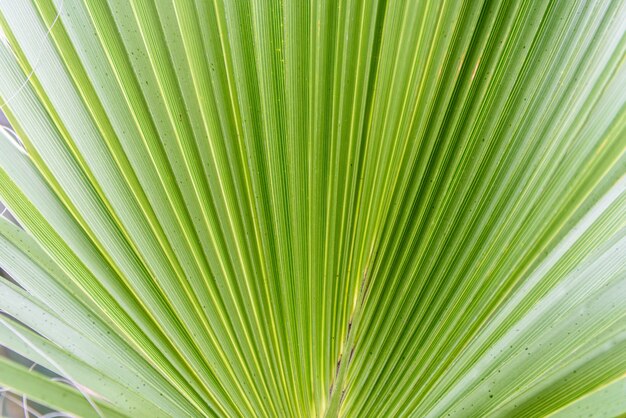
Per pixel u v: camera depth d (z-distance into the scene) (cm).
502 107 50
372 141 53
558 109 50
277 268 57
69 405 50
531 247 54
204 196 54
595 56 48
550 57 48
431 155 53
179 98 51
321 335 59
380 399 59
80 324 56
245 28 49
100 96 50
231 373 59
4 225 56
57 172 52
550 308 54
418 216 55
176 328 57
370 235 57
